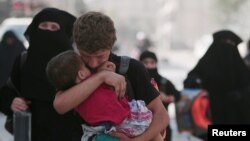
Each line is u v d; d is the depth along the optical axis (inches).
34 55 264.4
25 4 1048.2
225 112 408.5
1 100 271.7
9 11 1155.9
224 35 413.1
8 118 280.8
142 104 179.5
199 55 2340.1
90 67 179.2
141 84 186.5
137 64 187.8
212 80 407.2
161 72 1780.3
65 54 177.3
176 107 406.9
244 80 412.8
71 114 247.1
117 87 173.9
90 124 175.5
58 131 250.1
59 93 179.8
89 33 172.7
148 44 987.3
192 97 403.2
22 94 261.7
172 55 3732.8
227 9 2834.6
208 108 406.0
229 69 409.7
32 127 258.5
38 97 256.2
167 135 347.9
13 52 586.6
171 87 379.2
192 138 506.6
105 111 171.9
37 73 260.7
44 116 254.5
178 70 1926.7
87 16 174.6
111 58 187.3
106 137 175.8
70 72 175.3
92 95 173.8
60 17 268.2
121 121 172.9
